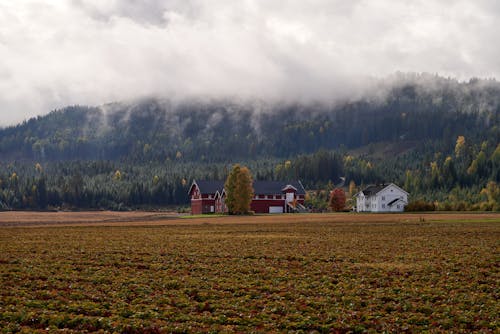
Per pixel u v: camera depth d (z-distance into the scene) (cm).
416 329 2641
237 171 15000
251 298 3309
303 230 8019
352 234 7219
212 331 2583
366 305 3114
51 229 8544
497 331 2558
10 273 3997
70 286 3559
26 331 2556
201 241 6347
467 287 3531
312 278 3853
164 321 2758
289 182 18362
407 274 4031
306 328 2695
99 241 6369
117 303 3106
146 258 4853
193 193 18525
